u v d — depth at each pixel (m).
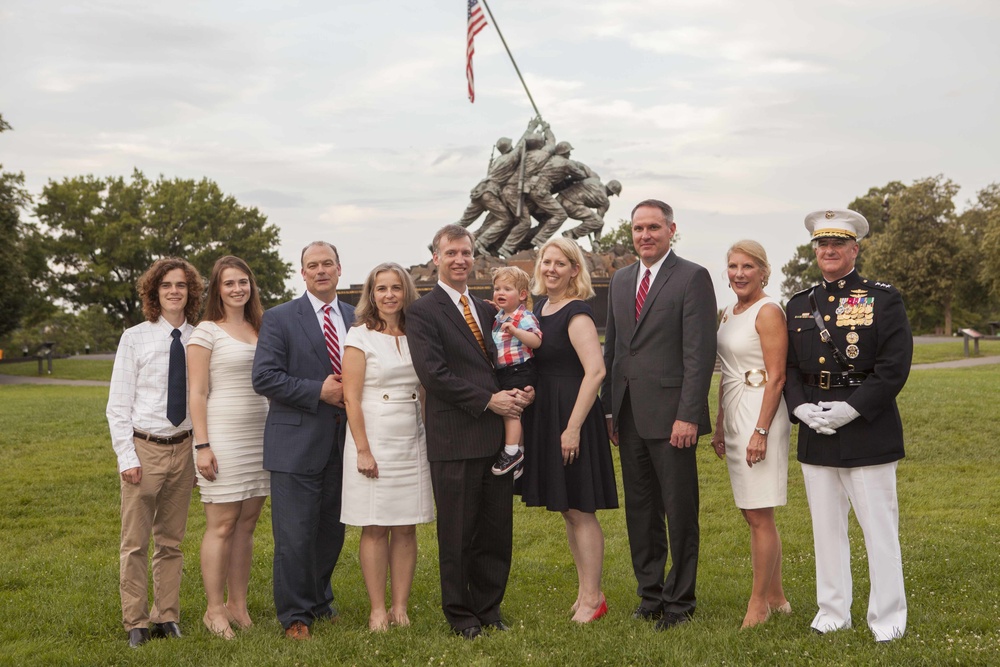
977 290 61.03
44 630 6.07
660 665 4.95
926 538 7.98
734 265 5.88
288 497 5.83
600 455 6.06
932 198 60.47
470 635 5.65
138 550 5.80
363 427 5.82
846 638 5.20
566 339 5.94
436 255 5.99
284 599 5.79
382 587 5.98
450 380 5.66
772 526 5.79
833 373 5.42
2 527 9.42
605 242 59.78
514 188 26.97
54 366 35.22
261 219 57.53
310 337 6.09
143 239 53.41
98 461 12.24
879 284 5.44
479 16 26.31
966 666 4.66
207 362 5.97
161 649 5.42
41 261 48.47
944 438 12.62
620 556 8.11
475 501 5.82
